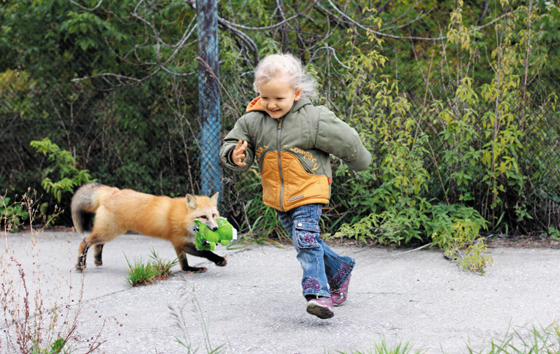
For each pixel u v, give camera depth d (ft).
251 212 19.86
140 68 23.70
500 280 13.28
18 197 23.81
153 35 23.93
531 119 18.47
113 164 23.39
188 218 14.56
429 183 19.24
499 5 22.22
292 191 10.29
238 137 10.60
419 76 20.81
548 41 19.63
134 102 22.93
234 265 15.98
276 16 23.82
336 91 20.31
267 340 9.55
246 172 20.07
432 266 14.94
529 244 17.22
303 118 10.14
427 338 9.41
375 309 11.29
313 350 9.01
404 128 19.08
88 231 16.55
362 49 22.53
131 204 15.15
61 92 23.93
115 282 14.11
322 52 22.91
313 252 10.20
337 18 22.45
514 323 10.07
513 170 18.07
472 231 16.60
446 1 24.25
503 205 18.58
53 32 24.14
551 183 18.43
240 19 23.24
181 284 13.76
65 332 10.02
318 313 9.82
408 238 16.85
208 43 19.81
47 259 17.06
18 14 24.56
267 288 13.30
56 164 22.74
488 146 18.49
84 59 24.43
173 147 22.43
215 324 10.57
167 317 11.07
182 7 23.71
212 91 19.85
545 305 11.12
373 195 18.40
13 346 9.06
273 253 17.37
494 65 19.47
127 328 10.39
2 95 24.38
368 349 8.96
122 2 23.73
